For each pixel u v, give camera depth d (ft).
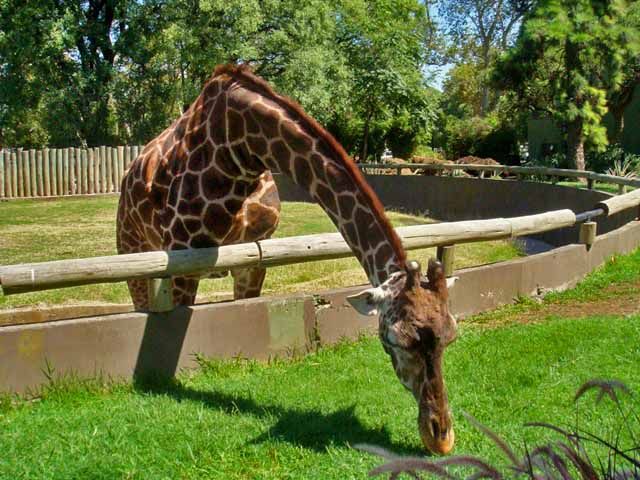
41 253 39.24
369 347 19.76
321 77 89.10
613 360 17.80
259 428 14.24
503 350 18.98
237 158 17.34
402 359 11.98
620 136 82.64
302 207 63.93
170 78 98.73
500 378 16.92
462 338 20.48
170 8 88.84
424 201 63.67
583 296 25.85
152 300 17.43
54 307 25.18
